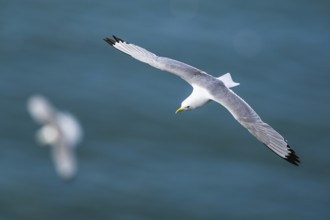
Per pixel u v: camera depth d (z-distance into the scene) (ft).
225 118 133.90
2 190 108.17
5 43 155.94
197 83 40.65
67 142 72.84
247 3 198.80
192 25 181.47
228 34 179.01
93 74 147.74
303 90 151.53
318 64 167.02
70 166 73.15
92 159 118.83
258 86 151.64
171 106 137.18
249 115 37.52
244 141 127.85
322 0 204.64
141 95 140.26
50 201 107.65
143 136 126.72
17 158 116.67
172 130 129.29
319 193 115.85
